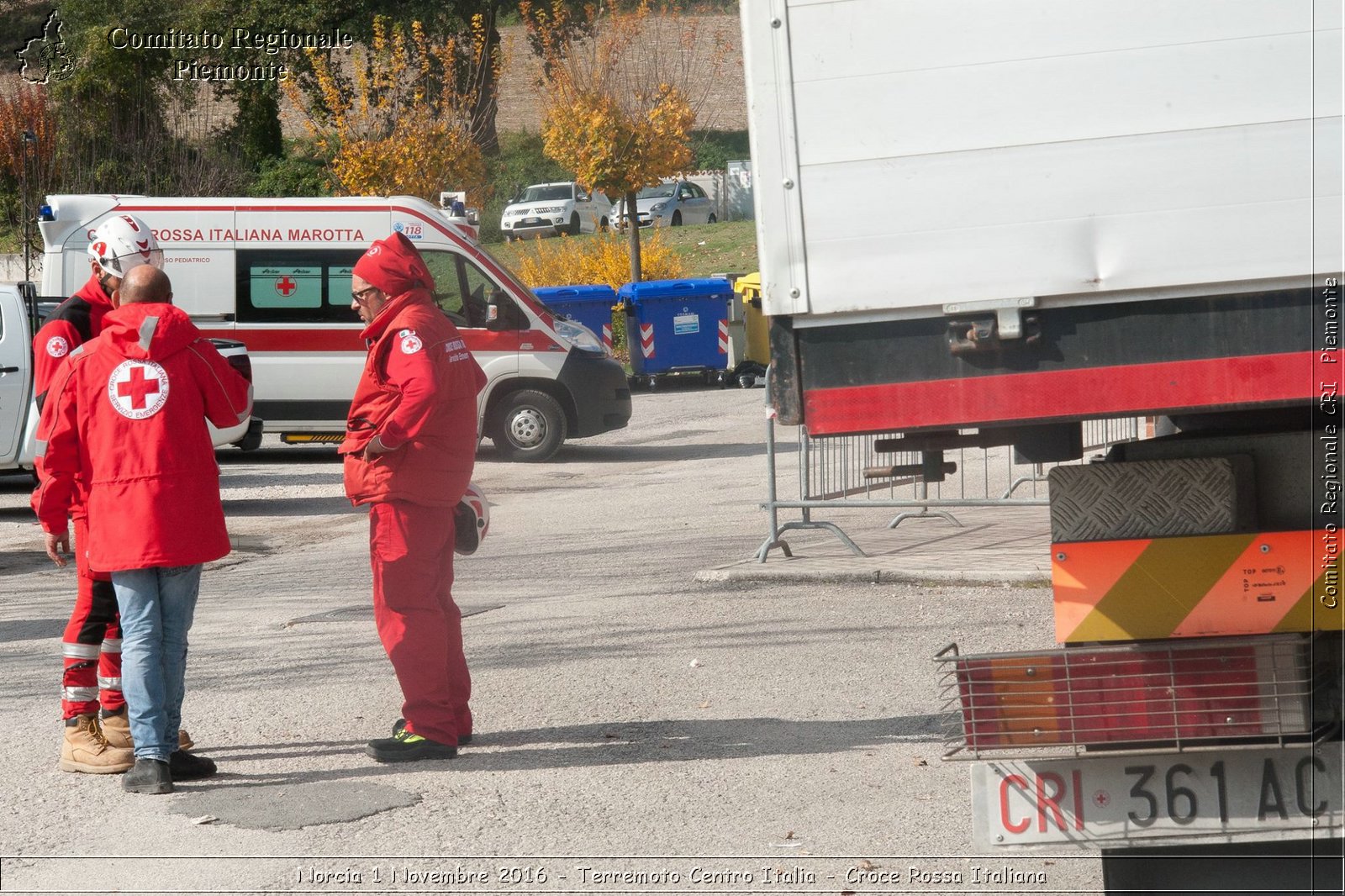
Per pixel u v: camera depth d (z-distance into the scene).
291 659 12.16
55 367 9.25
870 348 5.23
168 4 55.66
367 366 9.01
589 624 13.05
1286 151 5.02
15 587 16.50
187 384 8.71
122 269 9.07
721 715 9.91
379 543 9.00
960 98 5.11
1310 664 5.54
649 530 19.05
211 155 56.09
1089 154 5.09
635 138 45.44
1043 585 13.65
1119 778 5.59
